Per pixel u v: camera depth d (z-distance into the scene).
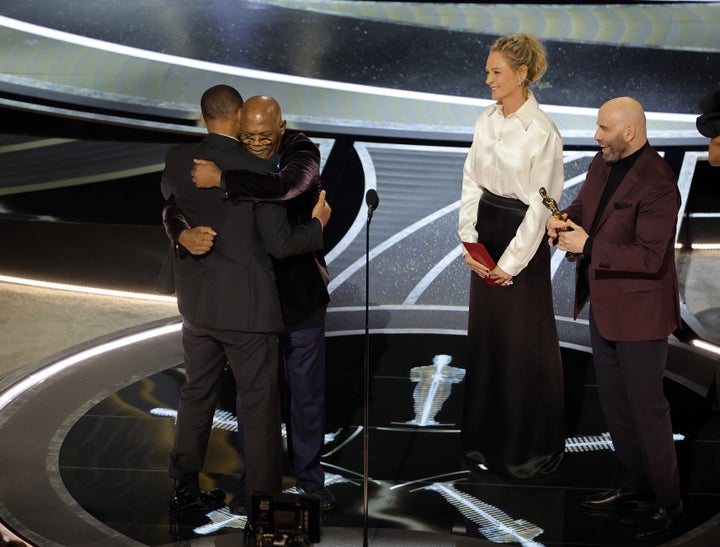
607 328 14.38
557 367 16.22
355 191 28.20
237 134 13.93
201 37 36.31
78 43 35.06
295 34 36.94
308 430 15.24
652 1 39.16
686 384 19.38
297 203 14.45
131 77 32.94
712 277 24.94
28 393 18.67
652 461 14.38
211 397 14.88
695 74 33.56
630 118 13.80
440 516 15.05
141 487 15.73
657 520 14.61
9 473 15.95
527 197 15.34
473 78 34.41
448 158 29.88
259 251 13.90
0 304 22.89
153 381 19.34
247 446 14.31
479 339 16.39
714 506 15.29
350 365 20.25
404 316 22.62
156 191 28.48
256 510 12.93
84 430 17.44
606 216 14.27
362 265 25.05
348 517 14.99
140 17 37.72
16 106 30.47
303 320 14.80
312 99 32.50
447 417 18.28
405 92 33.34
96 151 30.08
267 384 14.17
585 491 15.84
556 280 24.73
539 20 37.84
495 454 16.47
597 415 18.41
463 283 24.33
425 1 39.62
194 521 14.81
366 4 39.66
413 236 26.41
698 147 29.45
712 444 17.22
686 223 27.27
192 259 14.04
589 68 34.12
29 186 28.41
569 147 29.86
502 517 15.04
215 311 13.88
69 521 14.63
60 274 24.48
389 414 18.36
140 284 24.22
